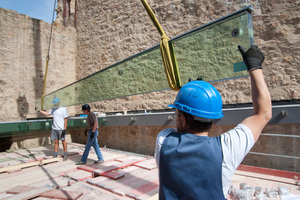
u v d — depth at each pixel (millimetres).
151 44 7207
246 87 5137
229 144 854
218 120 4625
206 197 800
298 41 4500
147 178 3816
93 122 4816
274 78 4781
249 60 949
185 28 6344
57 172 4273
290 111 3791
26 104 7934
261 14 4996
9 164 4895
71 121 7277
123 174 3916
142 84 1947
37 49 8375
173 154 888
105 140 7414
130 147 6629
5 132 5348
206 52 1441
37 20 8430
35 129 5891
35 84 8234
